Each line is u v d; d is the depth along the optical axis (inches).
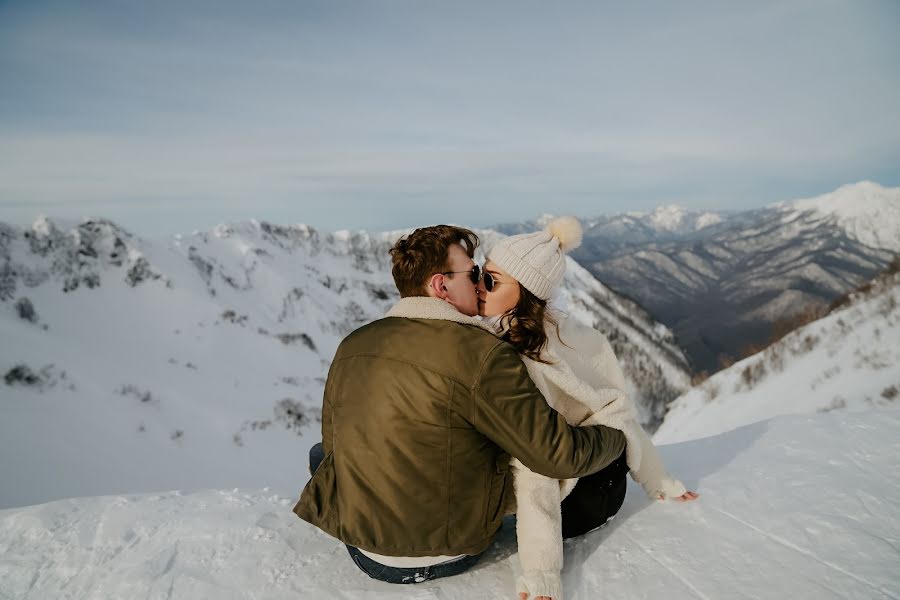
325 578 70.5
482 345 57.0
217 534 82.7
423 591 65.6
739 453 102.9
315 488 67.6
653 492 83.1
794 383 1401.3
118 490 1357.0
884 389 1049.5
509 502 67.7
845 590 60.8
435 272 62.8
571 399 69.9
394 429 58.0
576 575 68.7
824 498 80.4
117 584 71.1
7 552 79.7
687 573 66.8
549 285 64.8
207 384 2172.7
